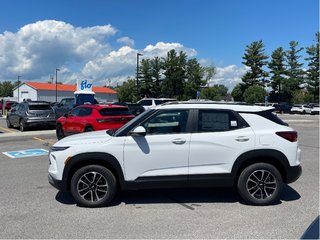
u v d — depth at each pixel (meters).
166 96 88.25
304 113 59.16
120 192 6.92
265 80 80.38
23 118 19.83
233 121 6.15
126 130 6.08
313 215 5.54
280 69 78.38
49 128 20.83
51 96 89.75
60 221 5.32
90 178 6.04
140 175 5.99
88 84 27.53
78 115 14.20
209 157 6.02
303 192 6.89
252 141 6.03
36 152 12.22
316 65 74.31
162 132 6.07
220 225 5.12
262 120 6.18
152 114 6.15
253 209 5.86
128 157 5.97
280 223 5.19
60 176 5.99
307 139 16.41
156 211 5.78
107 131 6.74
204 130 6.09
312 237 2.85
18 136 16.22
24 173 8.73
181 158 6.00
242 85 81.25
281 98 79.75
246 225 5.11
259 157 6.08
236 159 6.02
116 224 5.19
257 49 79.38
